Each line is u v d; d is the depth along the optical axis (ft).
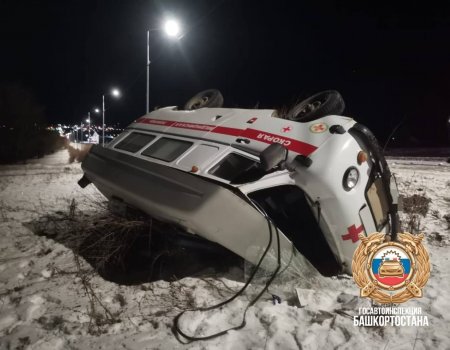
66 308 13.03
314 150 14.51
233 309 12.87
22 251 18.53
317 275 14.64
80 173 61.72
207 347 10.80
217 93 20.42
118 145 18.78
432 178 43.73
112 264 16.37
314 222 15.83
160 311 12.78
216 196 12.75
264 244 13.48
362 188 14.92
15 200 32.55
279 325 11.73
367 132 15.53
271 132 15.42
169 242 16.15
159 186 14.15
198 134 16.42
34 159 135.33
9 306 13.26
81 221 20.16
